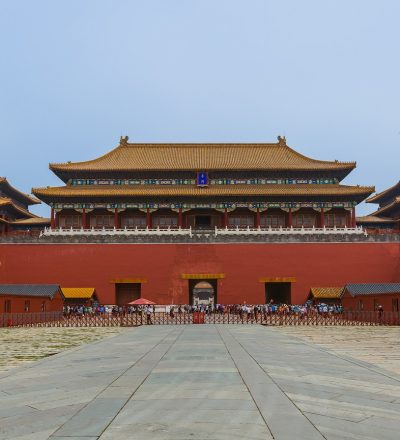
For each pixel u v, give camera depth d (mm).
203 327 47031
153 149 98812
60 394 13648
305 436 9477
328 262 75688
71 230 77812
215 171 89688
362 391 14055
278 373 16938
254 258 75938
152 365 18891
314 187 89000
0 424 10555
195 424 10258
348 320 58094
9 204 90062
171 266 75750
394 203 89500
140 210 86250
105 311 70750
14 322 52750
